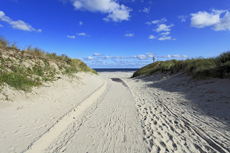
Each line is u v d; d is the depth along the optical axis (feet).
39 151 9.71
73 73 39.32
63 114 15.72
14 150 8.90
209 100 19.81
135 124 14.83
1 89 15.42
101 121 15.76
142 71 92.48
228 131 11.98
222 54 30.17
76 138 11.94
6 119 12.05
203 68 30.53
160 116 16.85
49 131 11.87
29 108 15.30
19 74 20.53
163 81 45.55
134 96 29.86
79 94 26.13
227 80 23.44
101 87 39.37
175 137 11.73
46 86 23.29
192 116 15.94
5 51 23.18
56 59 38.78
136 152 9.91
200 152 9.59
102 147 10.58
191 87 28.60
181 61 51.72
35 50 32.04
